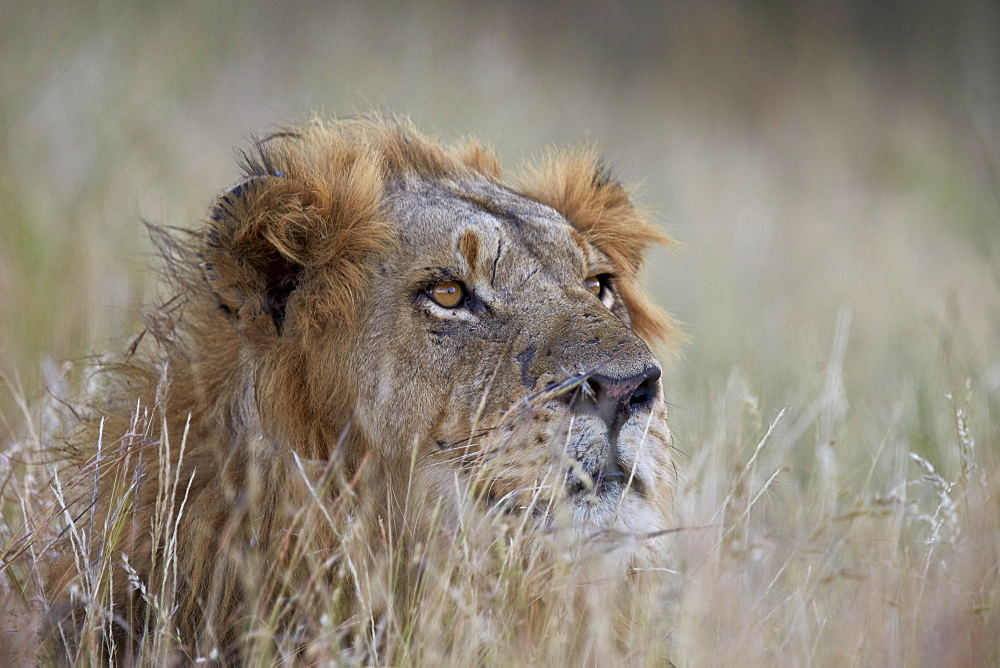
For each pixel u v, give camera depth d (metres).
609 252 9.69
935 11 37.25
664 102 31.91
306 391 7.79
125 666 7.32
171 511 7.29
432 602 6.99
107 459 7.77
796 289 19.77
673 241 10.42
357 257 7.93
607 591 7.26
